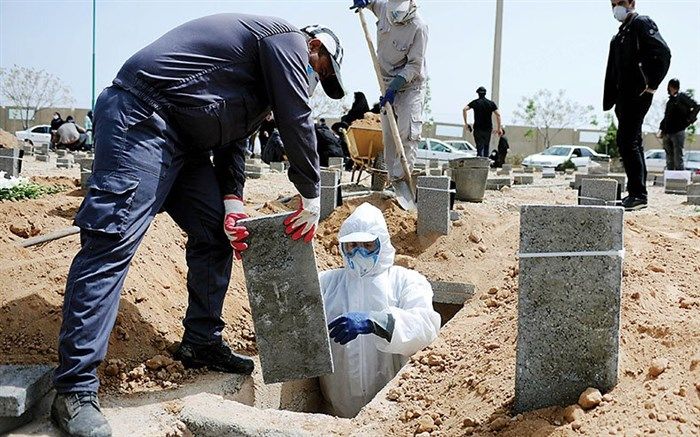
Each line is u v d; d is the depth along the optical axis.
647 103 7.82
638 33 7.57
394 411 3.54
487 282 6.19
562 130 46.66
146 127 3.31
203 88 3.40
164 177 3.41
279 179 12.82
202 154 3.84
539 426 2.90
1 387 3.12
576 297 2.99
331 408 5.26
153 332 4.17
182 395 3.66
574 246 2.97
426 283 5.23
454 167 8.92
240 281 5.21
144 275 4.61
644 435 2.66
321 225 7.17
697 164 27.52
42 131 33.78
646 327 3.43
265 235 3.63
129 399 3.60
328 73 3.91
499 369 3.54
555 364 3.04
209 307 3.97
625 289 3.97
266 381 3.78
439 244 6.82
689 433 2.65
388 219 7.25
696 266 4.75
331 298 5.25
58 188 8.52
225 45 3.43
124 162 3.23
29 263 4.43
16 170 8.87
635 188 8.18
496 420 3.05
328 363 3.79
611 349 2.99
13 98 48.59
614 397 2.94
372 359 5.05
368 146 8.98
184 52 3.37
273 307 3.70
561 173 20.84
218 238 3.91
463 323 4.72
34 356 3.70
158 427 3.30
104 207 3.18
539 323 3.04
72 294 3.13
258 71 3.53
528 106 52.88
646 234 5.84
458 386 3.63
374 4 7.61
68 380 3.11
